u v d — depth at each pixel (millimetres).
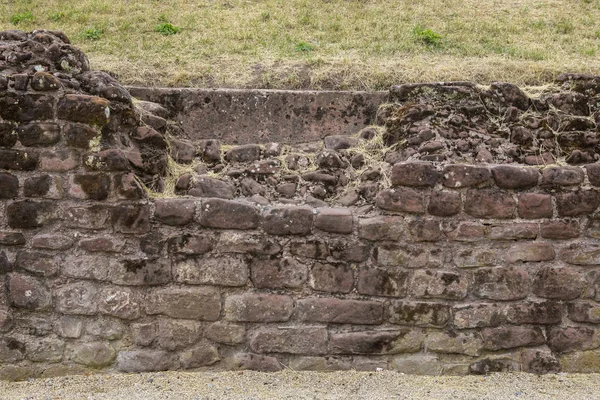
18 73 4637
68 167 4531
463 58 6930
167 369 4504
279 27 8188
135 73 6344
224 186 5016
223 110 5699
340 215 4586
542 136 5191
